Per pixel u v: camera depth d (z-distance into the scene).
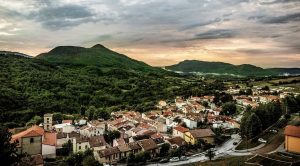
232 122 166.00
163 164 106.25
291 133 96.38
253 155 96.12
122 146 117.75
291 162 82.06
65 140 129.25
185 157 114.50
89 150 110.38
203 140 131.25
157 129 158.00
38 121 174.50
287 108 162.62
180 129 145.50
